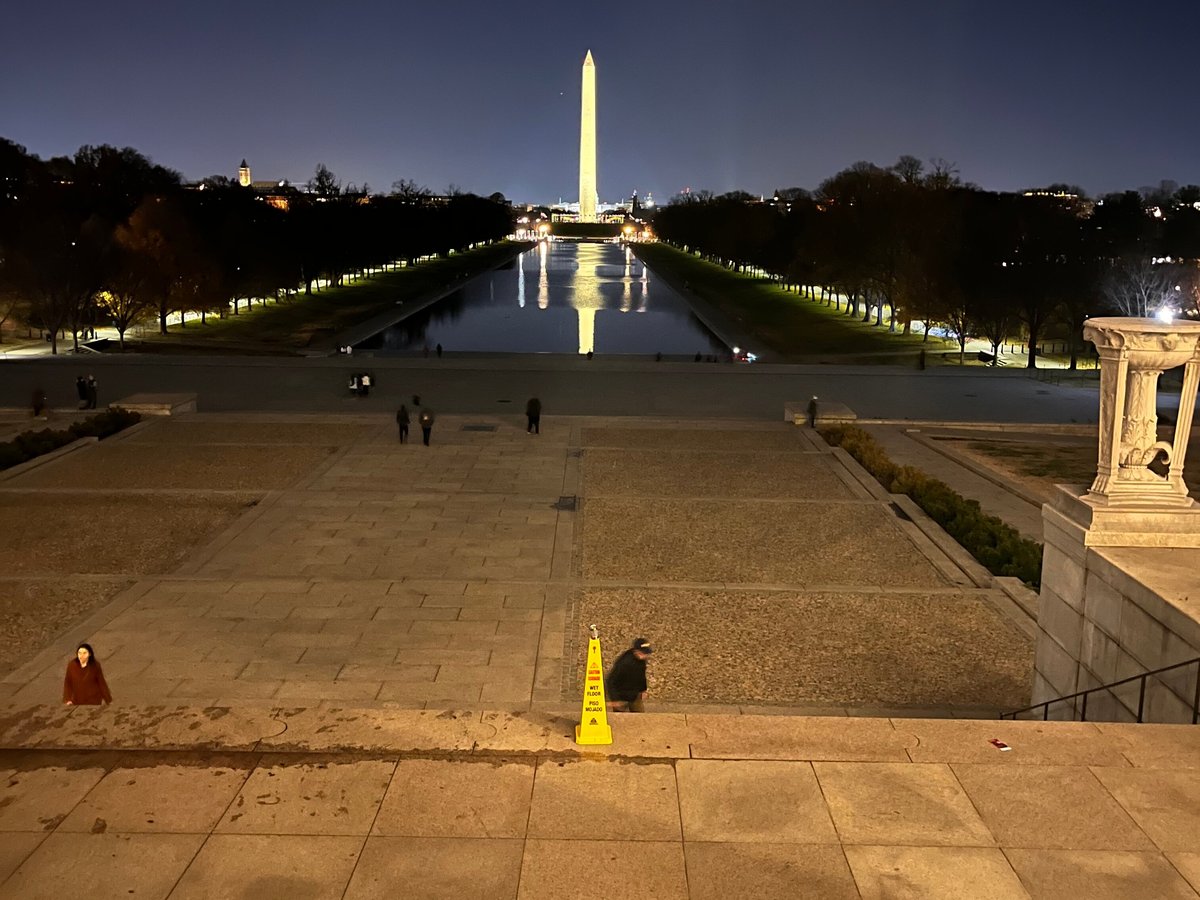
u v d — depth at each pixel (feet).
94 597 63.31
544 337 286.87
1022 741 27.50
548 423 128.36
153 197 329.52
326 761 26.09
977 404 155.84
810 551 76.13
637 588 66.95
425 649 55.93
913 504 89.81
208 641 56.44
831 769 26.08
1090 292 219.82
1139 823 24.00
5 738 26.73
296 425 125.59
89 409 137.80
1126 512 36.63
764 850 22.94
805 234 361.51
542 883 21.79
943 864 22.53
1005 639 58.90
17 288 230.48
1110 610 35.29
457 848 22.85
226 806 24.21
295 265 330.54
